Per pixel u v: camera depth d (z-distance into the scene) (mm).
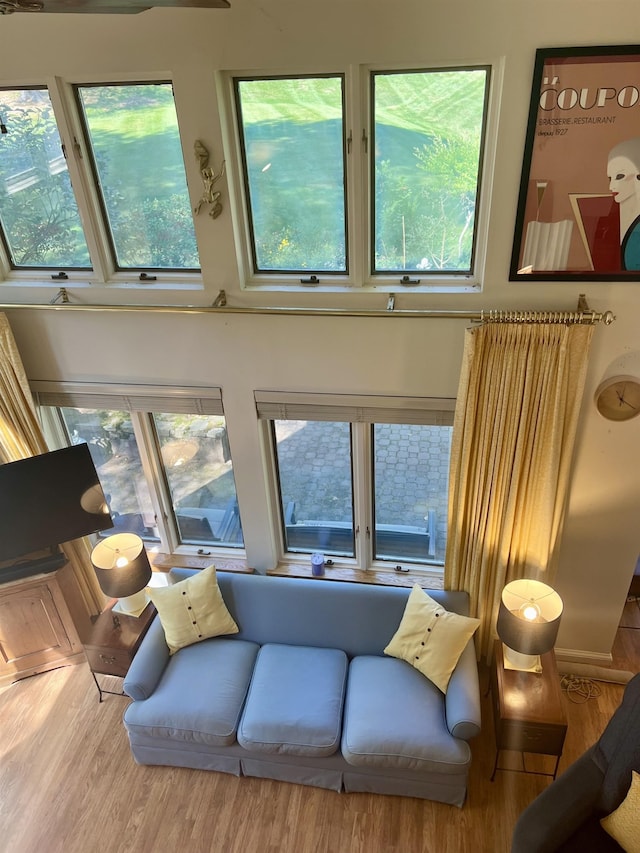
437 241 3168
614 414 3227
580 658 4031
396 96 2844
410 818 3316
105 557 4035
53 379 3869
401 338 3299
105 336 3654
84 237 3496
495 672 3510
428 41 2600
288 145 3053
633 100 2549
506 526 3500
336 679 3572
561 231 2857
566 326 2959
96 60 2893
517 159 2750
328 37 2664
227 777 3570
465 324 3184
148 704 3457
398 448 3814
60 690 4137
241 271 3332
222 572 4191
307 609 3814
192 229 3389
